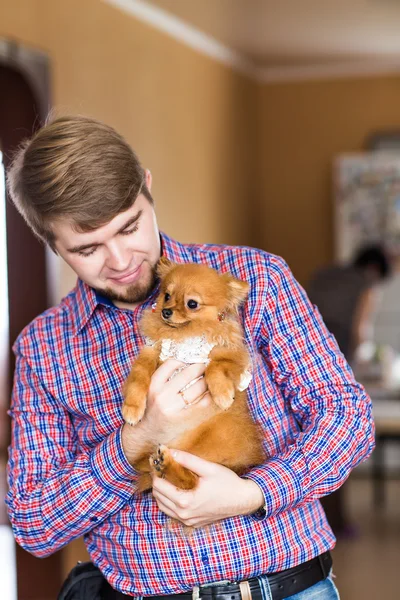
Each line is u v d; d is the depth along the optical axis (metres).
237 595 1.43
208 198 6.68
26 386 1.56
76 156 1.36
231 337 1.42
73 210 1.36
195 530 1.42
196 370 1.39
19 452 1.54
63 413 1.55
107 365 1.52
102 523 1.50
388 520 5.38
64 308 1.58
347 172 7.45
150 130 5.66
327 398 1.43
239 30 6.46
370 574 4.27
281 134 7.93
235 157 7.30
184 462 1.32
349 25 6.42
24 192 1.43
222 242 6.97
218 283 1.45
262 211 8.02
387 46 7.09
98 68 4.96
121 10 5.32
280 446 1.50
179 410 1.36
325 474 1.39
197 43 6.52
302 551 1.46
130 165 1.41
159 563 1.44
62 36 4.56
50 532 1.48
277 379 1.48
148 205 1.47
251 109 7.75
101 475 1.42
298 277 7.92
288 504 1.37
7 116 4.23
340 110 7.78
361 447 1.43
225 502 1.31
